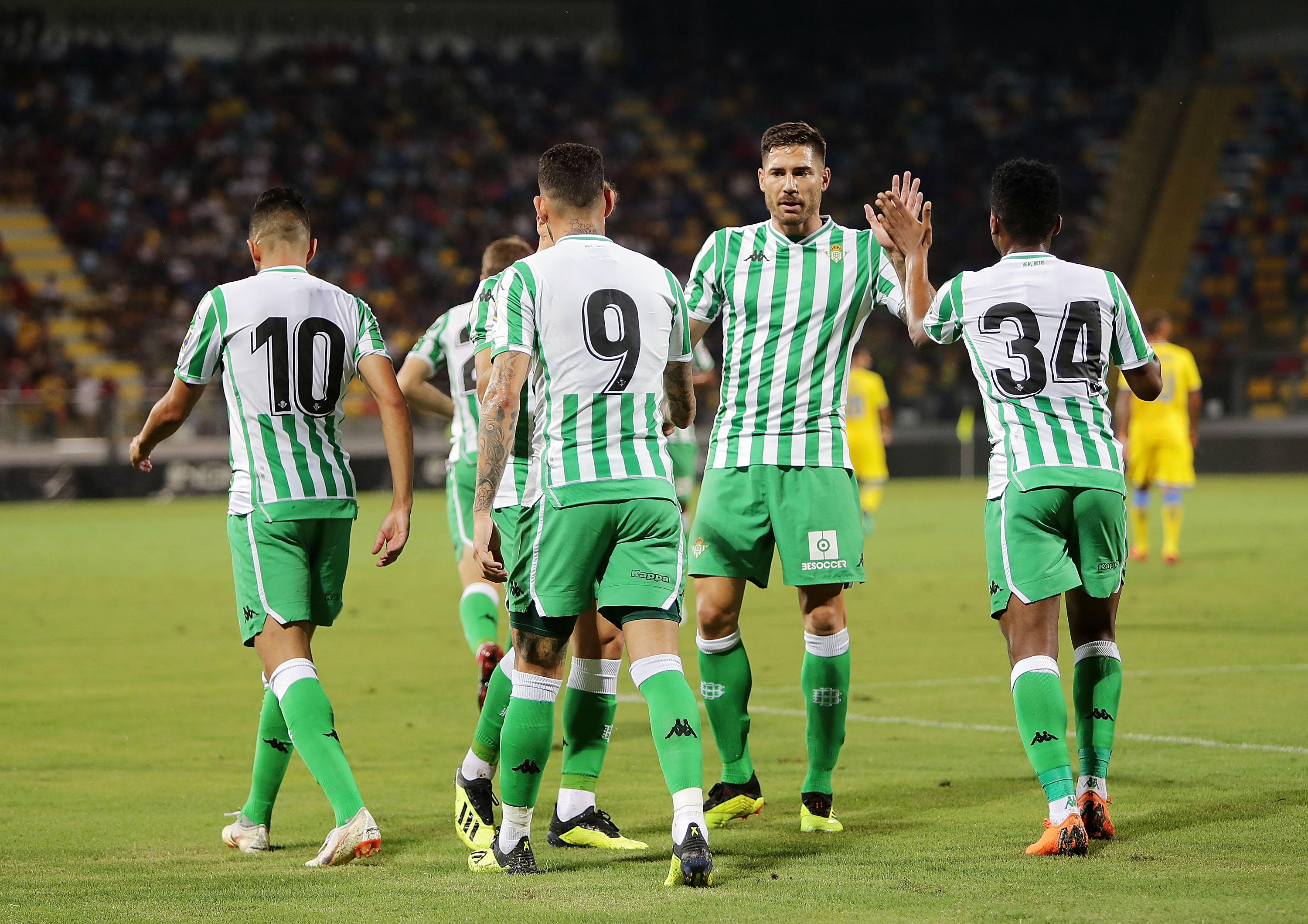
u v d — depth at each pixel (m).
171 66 131.00
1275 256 125.25
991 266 16.84
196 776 20.61
